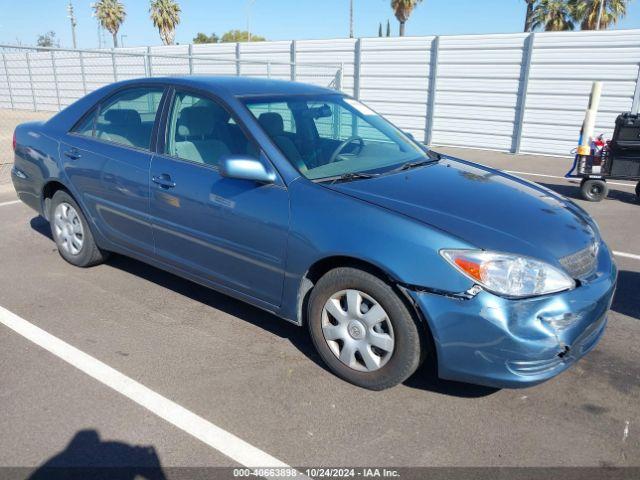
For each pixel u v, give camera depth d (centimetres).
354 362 305
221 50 1897
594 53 1304
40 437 262
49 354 337
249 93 372
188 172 360
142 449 256
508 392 306
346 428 273
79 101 462
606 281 293
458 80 1510
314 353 344
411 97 1605
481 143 1520
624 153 786
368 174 341
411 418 282
